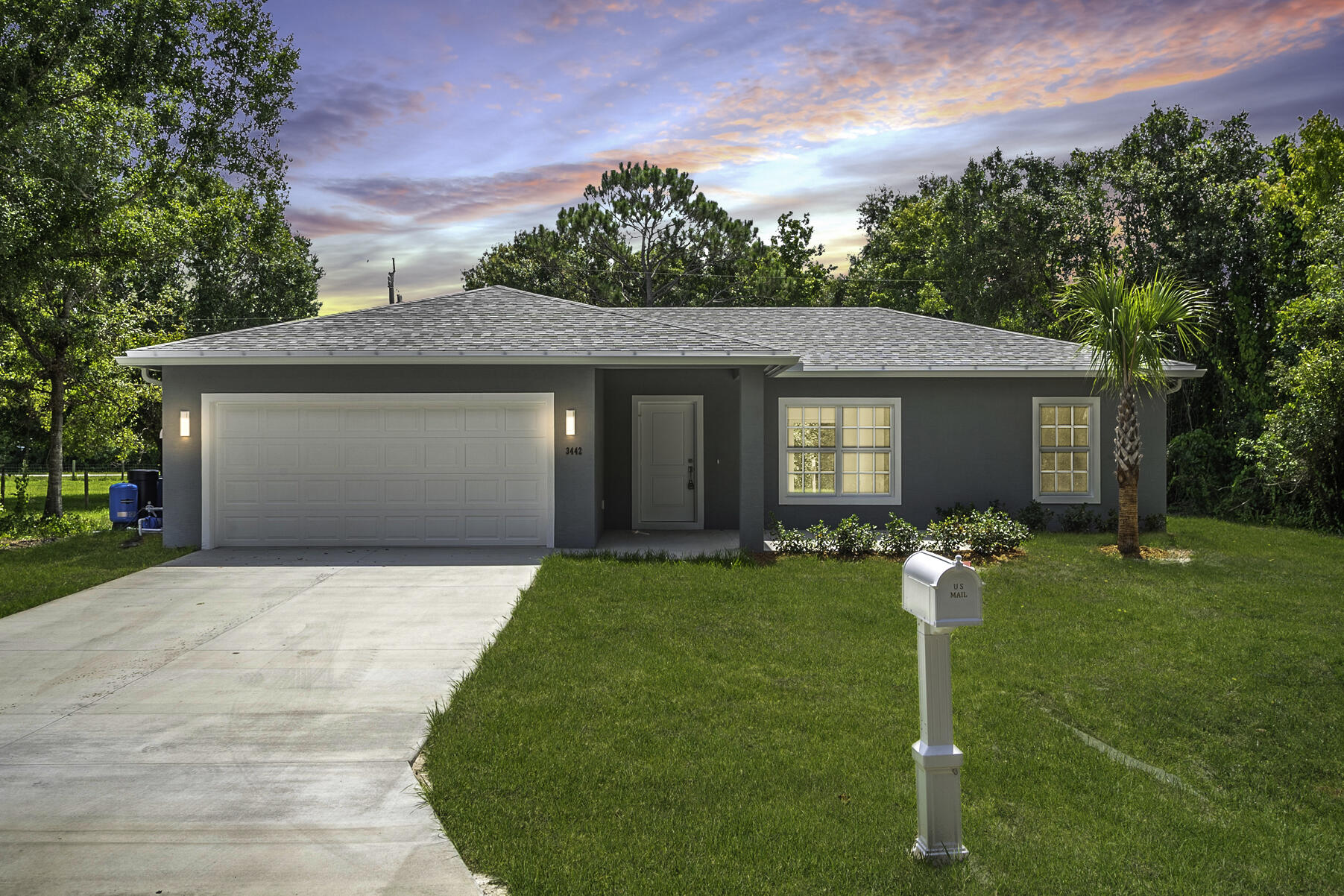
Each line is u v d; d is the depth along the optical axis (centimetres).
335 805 484
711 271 3600
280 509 1312
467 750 559
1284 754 612
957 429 1566
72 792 499
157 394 2242
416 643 809
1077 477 1596
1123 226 2703
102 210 1653
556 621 880
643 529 1588
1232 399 2159
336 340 1310
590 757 552
